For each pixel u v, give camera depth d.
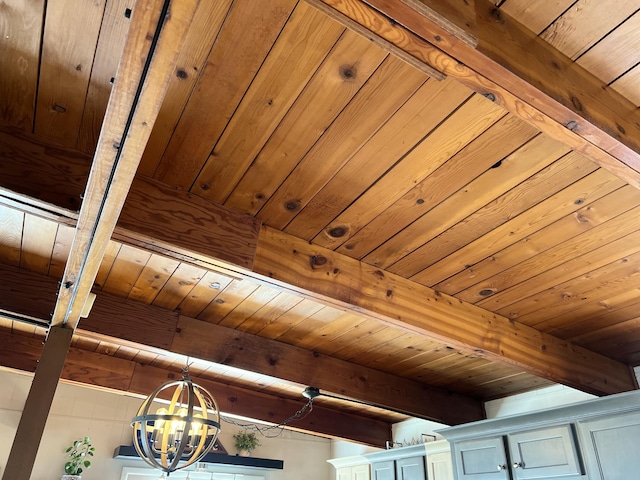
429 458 3.76
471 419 3.74
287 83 1.33
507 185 1.64
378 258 2.07
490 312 2.46
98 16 1.17
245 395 3.98
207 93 1.36
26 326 2.96
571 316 2.46
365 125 1.44
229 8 1.15
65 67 1.30
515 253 2.00
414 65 1.01
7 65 1.30
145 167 1.64
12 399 5.14
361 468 4.76
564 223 1.81
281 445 6.31
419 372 3.43
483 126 1.43
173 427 2.77
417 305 2.18
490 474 2.89
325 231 1.92
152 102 0.92
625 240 1.89
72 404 5.46
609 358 2.87
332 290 1.95
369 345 3.02
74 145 1.61
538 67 1.11
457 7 0.96
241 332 2.90
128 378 3.43
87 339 3.13
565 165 1.55
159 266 2.25
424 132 1.45
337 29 1.19
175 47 0.79
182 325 2.71
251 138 1.51
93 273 1.65
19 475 1.66
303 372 3.04
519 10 1.12
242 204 1.80
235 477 5.86
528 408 3.53
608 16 1.14
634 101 1.32
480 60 1.00
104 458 5.35
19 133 1.55
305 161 1.59
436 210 1.77
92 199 1.26
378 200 1.74
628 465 2.24
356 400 3.22
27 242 2.17
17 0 1.13
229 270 1.79
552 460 2.58
